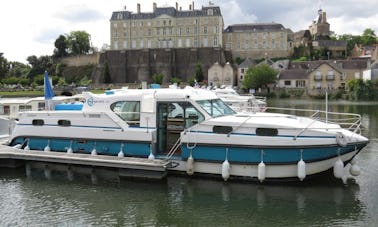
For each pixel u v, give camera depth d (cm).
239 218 979
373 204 1038
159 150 1298
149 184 1217
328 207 1024
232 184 1185
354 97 7062
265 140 1139
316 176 1180
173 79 9638
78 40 13550
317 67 8556
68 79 12050
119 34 11725
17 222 970
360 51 12106
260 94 8262
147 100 1296
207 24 11312
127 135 1297
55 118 1419
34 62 12744
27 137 1472
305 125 1162
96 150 1354
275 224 941
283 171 1155
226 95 3133
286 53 11762
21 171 1391
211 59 10781
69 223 966
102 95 1371
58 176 1333
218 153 1195
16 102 2405
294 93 8006
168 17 11431
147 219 987
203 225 948
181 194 1139
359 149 1160
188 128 1226
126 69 11150
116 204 1084
